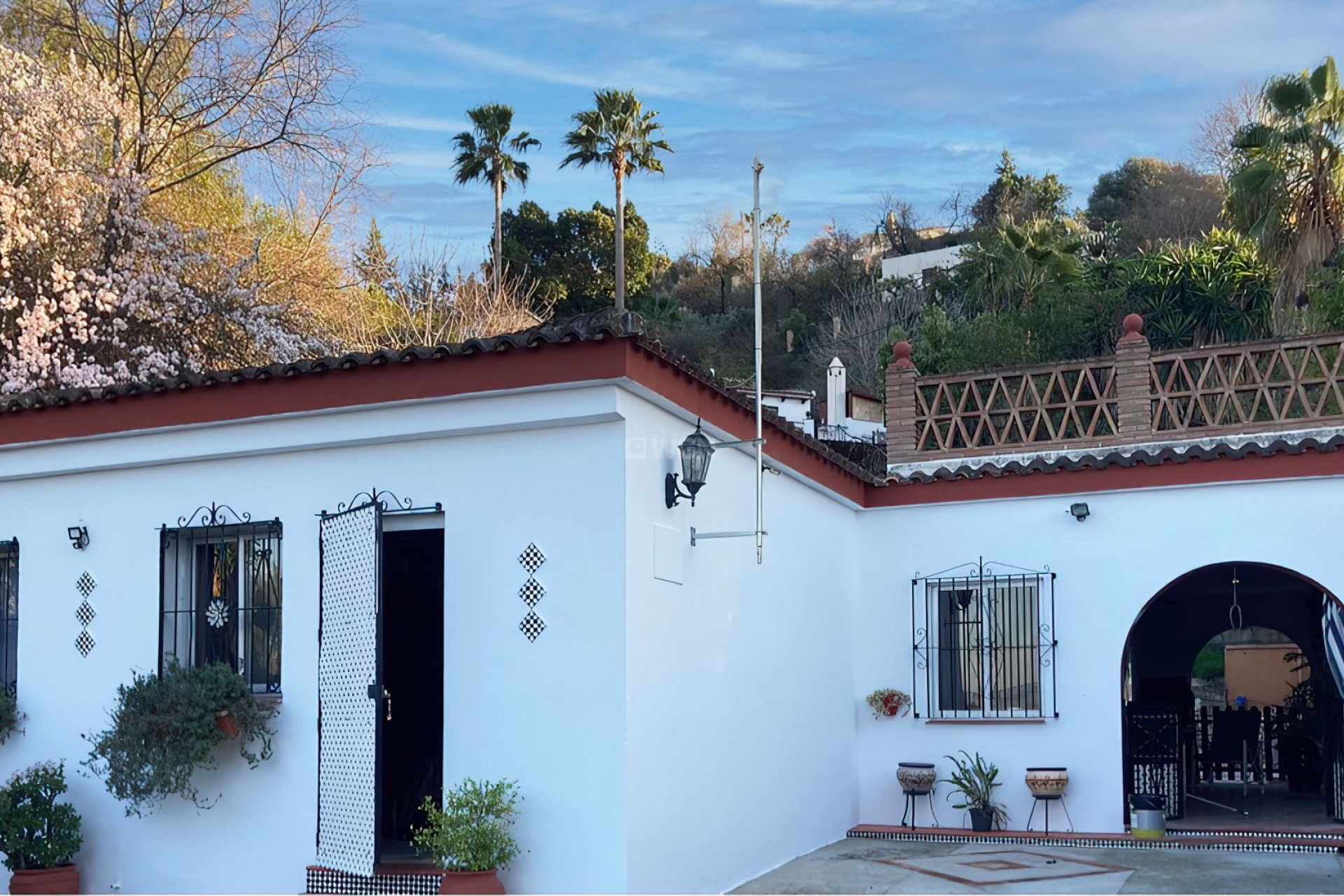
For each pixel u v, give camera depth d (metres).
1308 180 22.12
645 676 8.18
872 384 41.97
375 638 8.14
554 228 44.62
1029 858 10.56
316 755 8.73
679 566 8.82
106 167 18.98
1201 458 11.25
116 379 17.39
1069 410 14.94
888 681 12.42
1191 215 44.47
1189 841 11.04
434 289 27.70
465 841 7.71
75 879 9.26
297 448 9.05
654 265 52.28
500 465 8.46
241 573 9.34
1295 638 15.48
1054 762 11.65
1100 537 11.70
